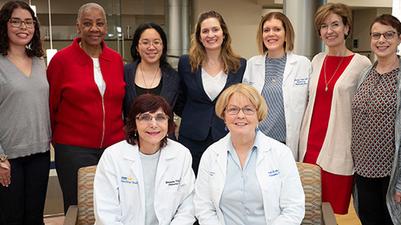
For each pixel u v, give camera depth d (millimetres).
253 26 8102
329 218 1960
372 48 2316
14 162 2420
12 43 2379
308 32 3783
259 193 1928
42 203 2623
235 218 1964
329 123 2492
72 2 6797
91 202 2117
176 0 7551
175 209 2023
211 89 2582
